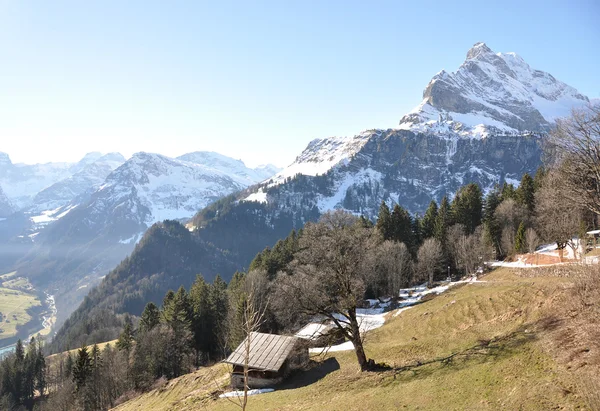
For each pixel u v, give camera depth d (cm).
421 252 9656
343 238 3691
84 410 8256
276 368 4484
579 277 3069
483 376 2578
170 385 6650
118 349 9712
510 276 6931
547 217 7412
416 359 3662
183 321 9144
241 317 7025
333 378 4038
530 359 2480
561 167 3838
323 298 3656
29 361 12850
